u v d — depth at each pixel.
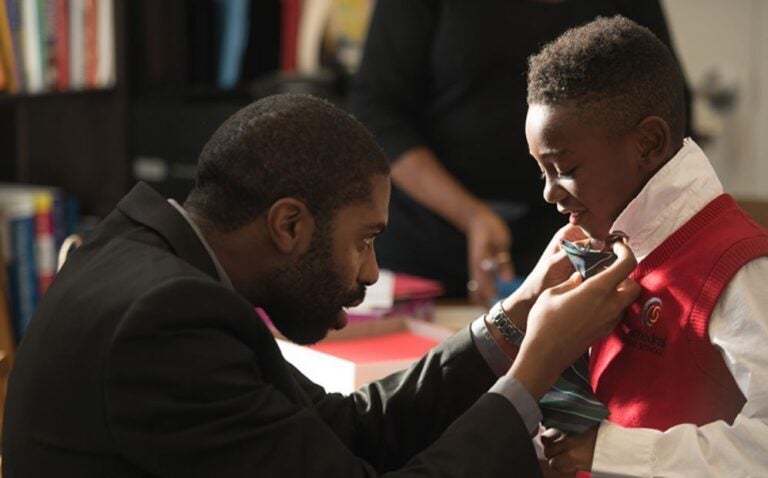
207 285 1.78
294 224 1.89
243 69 5.09
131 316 1.73
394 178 3.88
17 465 1.89
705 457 1.84
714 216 1.98
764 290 1.87
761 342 1.83
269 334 1.91
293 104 1.93
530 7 3.75
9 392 1.95
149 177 4.64
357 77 4.01
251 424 1.78
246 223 1.91
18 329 3.90
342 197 1.90
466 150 3.90
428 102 3.97
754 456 1.81
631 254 2.00
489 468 1.85
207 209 1.94
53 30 4.19
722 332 1.88
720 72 6.23
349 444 2.32
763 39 6.14
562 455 1.96
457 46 3.79
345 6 5.23
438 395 2.30
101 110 4.51
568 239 2.29
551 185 2.06
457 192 3.74
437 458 1.85
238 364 1.79
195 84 4.97
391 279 3.40
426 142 4.00
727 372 1.92
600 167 1.98
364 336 3.00
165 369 1.73
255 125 1.90
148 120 4.59
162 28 4.68
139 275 1.81
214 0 5.00
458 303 3.80
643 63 1.97
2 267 3.73
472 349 2.29
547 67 2.01
